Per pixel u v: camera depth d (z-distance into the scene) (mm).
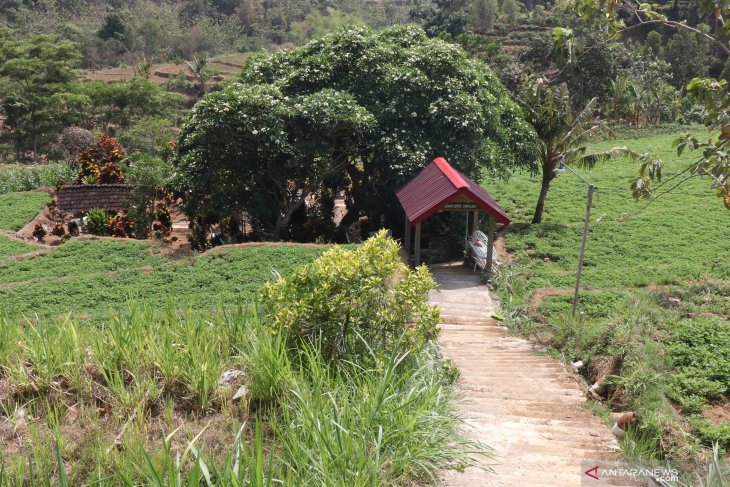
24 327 8602
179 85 88562
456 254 23828
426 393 6969
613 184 34469
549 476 6574
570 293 18469
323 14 135250
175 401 6758
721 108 10992
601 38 50438
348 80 26484
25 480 5355
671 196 32000
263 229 28062
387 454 5977
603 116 58219
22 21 109500
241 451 5652
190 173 24766
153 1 129750
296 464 5473
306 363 7500
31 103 65188
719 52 76875
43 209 32250
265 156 24750
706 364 11305
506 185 34500
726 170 10586
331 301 7770
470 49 64375
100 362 7113
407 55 26641
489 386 10992
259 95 23547
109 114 68750
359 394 6613
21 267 22297
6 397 6703
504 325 16953
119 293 19234
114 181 33094
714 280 19438
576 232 26516
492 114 25938
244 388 6863
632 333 12586
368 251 8203
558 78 55875
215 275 20453
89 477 5453
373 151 25656
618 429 8758
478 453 6402
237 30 125188
